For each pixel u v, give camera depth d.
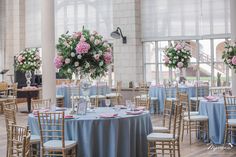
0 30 16.30
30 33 14.80
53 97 7.95
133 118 4.80
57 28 13.98
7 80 15.09
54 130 4.57
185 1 11.80
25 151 2.90
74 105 5.20
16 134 3.85
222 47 11.37
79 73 5.09
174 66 10.28
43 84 7.98
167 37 12.10
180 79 10.62
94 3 13.27
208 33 11.46
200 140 6.76
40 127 4.55
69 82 11.98
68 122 4.64
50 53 7.95
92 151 4.59
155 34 12.29
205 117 6.45
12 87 12.03
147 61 12.57
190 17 11.74
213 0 11.37
